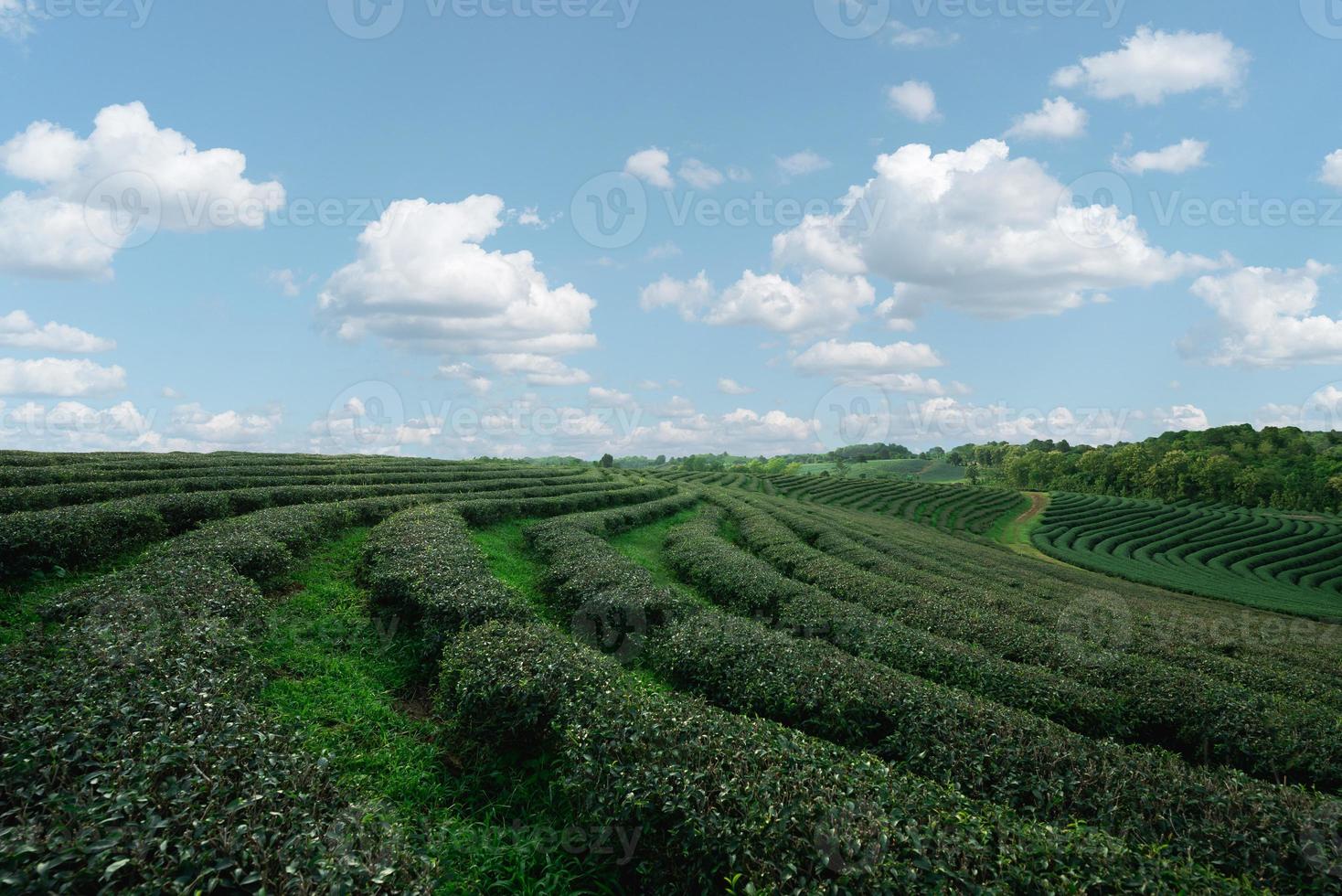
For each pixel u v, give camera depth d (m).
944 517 72.50
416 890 4.75
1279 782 9.95
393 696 10.51
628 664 13.25
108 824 4.66
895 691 9.72
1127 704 11.59
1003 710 9.21
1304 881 5.98
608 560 17.78
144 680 6.91
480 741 8.77
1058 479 114.69
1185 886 5.20
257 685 9.03
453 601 11.81
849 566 22.28
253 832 4.81
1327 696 13.70
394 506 23.00
